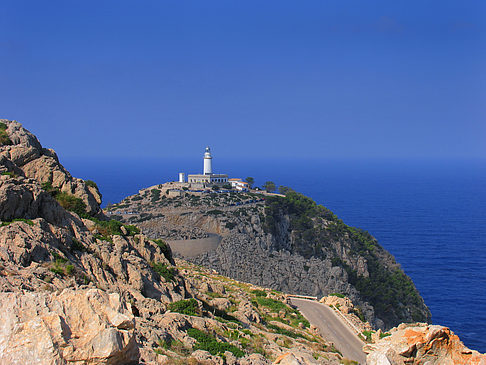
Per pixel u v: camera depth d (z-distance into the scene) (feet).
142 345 123.95
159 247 218.59
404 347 96.22
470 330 525.34
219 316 199.52
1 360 76.64
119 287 158.40
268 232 580.71
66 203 195.83
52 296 87.40
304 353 168.66
